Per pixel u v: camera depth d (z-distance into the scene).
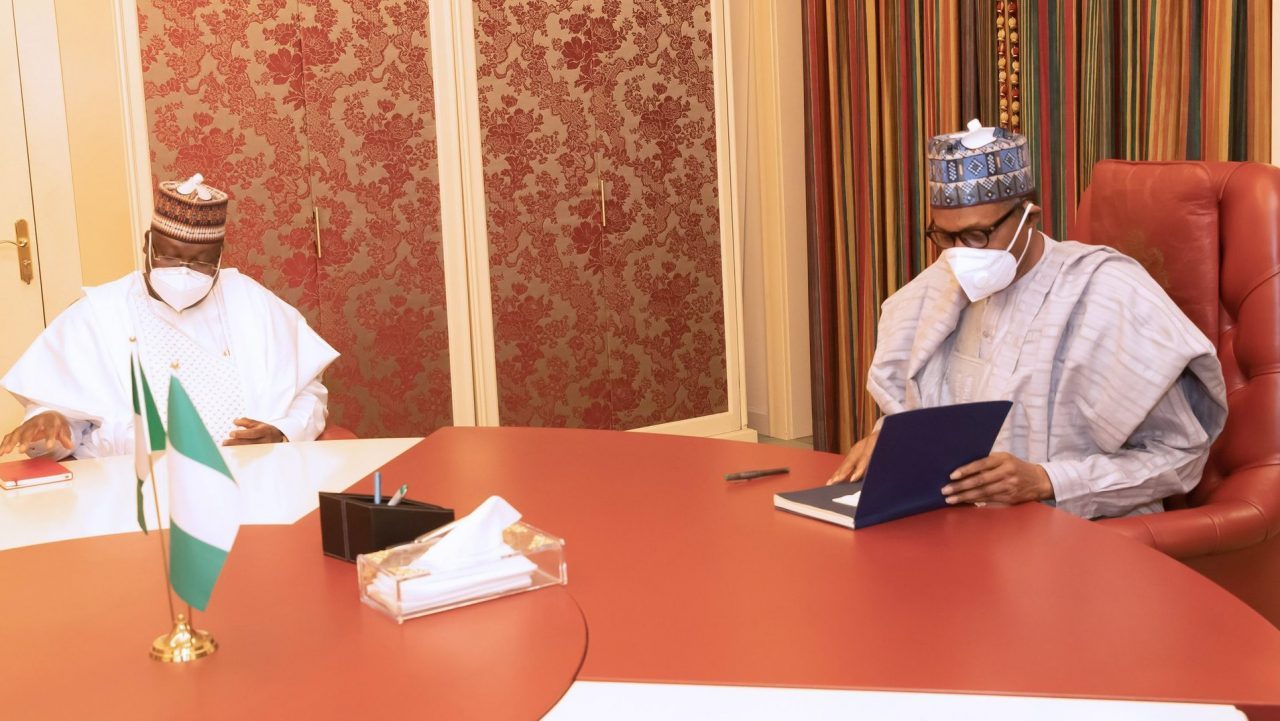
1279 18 3.16
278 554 1.59
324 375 4.52
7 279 4.05
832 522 1.66
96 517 1.84
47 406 2.62
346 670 1.16
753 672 1.14
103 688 1.12
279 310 2.95
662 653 1.19
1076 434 2.13
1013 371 2.16
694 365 5.40
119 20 4.03
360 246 4.55
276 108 4.32
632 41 5.05
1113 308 2.06
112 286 2.75
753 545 1.57
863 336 5.16
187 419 1.09
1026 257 2.15
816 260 5.34
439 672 1.15
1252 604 1.98
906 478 1.66
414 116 4.60
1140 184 2.21
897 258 4.92
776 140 5.53
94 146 4.10
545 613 1.32
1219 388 2.02
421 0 4.56
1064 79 3.95
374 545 1.50
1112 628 1.22
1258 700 1.04
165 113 4.13
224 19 4.20
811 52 5.23
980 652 1.17
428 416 4.77
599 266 5.08
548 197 4.92
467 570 1.36
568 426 5.08
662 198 5.21
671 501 1.83
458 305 4.78
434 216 4.69
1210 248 2.12
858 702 1.07
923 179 4.70
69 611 1.36
